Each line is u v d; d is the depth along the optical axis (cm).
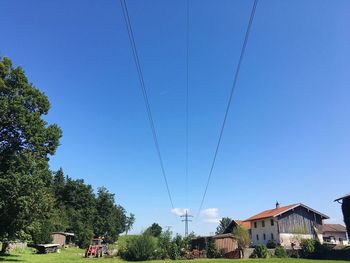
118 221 15000
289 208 7019
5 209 4259
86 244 11069
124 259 5928
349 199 5116
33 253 6688
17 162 4412
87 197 12788
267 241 7150
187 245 6450
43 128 4769
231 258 5988
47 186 5053
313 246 5722
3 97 4406
